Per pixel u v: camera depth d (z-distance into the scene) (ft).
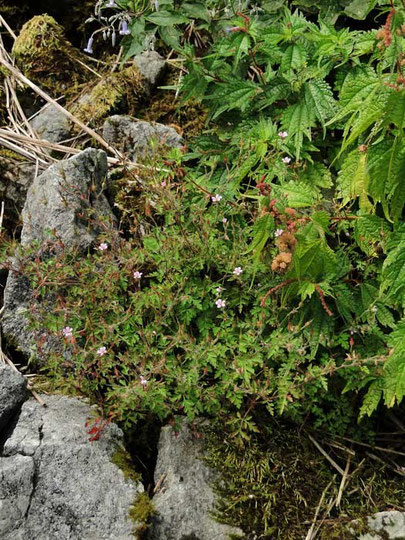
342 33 4.81
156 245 4.84
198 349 4.54
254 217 4.87
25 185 5.40
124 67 6.02
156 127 5.49
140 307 4.65
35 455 4.33
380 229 4.62
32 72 5.90
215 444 4.58
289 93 5.08
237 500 4.43
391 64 3.77
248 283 4.79
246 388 4.56
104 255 4.82
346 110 4.22
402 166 4.05
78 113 5.75
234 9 5.41
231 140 5.33
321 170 5.05
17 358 4.92
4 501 4.18
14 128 5.69
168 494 4.39
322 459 4.68
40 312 4.76
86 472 4.33
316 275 4.49
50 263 4.73
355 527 4.43
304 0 5.53
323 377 4.53
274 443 4.66
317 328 4.62
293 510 4.48
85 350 4.64
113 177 5.33
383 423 4.92
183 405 4.50
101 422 4.52
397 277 4.33
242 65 5.35
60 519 4.21
